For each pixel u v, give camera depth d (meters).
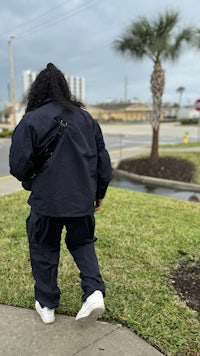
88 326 2.43
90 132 2.18
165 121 63.28
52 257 2.38
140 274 3.21
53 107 2.11
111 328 2.41
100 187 2.34
